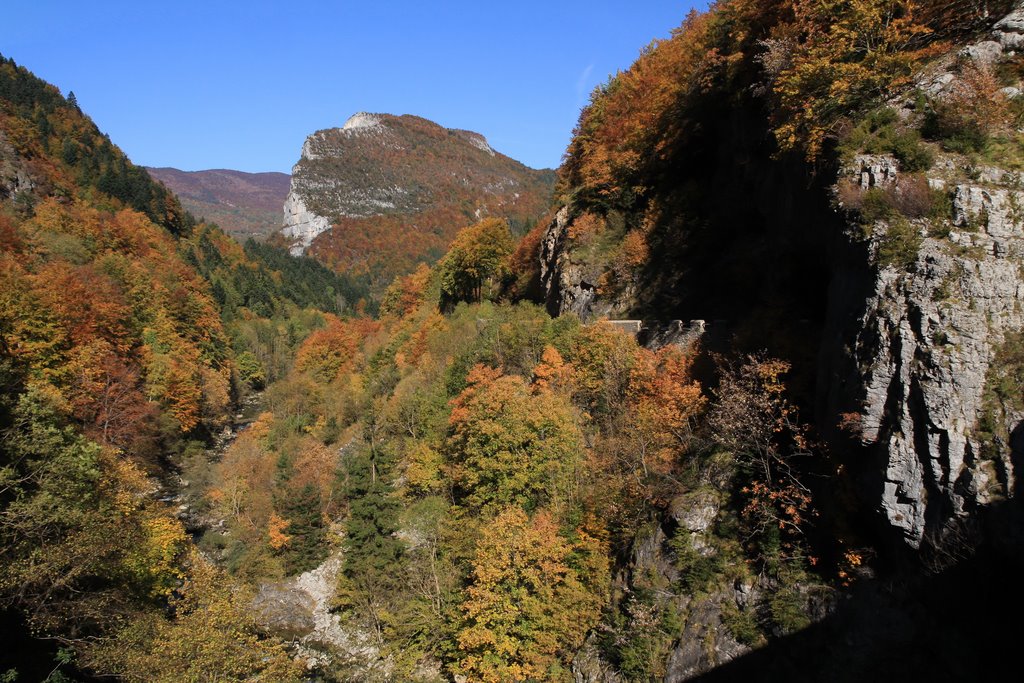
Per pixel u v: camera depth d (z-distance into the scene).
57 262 59.06
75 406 38.81
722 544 20.09
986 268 14.49
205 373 69.81
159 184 151.62
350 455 44.84
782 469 19.66
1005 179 15.55
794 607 17.19
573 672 22.47
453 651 27.25
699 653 18.70
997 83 16.70
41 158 103.19
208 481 50.12
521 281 57.56
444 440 36.84
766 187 28.30
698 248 35.00
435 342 54.69
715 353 25.91
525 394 30.88
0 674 17.36
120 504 26.20
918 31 19.12
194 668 19.89
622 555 23.36
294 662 28.08
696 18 44.56
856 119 19.03
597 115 50.97
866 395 15.63
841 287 17.91
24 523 18.48
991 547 13.16
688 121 38.12
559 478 27.44
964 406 13.91
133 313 62.91
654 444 24.28
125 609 22.03
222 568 38.06
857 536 16.69
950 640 13.70
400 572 32.34
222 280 131.75
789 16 27.03
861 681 15.01
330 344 93.94
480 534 27.39
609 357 30.94
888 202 16.39
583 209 45.06
